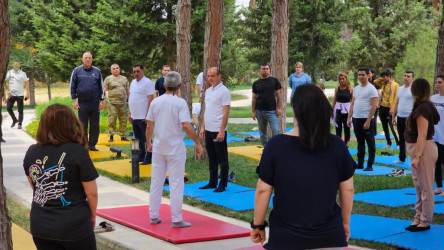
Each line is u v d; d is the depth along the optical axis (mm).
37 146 3742
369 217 7258
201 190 9047
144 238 6277
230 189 9102
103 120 18188
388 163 12023
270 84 10914
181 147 6535
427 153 6395
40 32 29781
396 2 32125
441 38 10242
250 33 29016
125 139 15078
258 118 11141
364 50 31203
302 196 3146
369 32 31672
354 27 32156
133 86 11289
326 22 28516
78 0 29688
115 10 24188
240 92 50625
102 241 6320
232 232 6406
